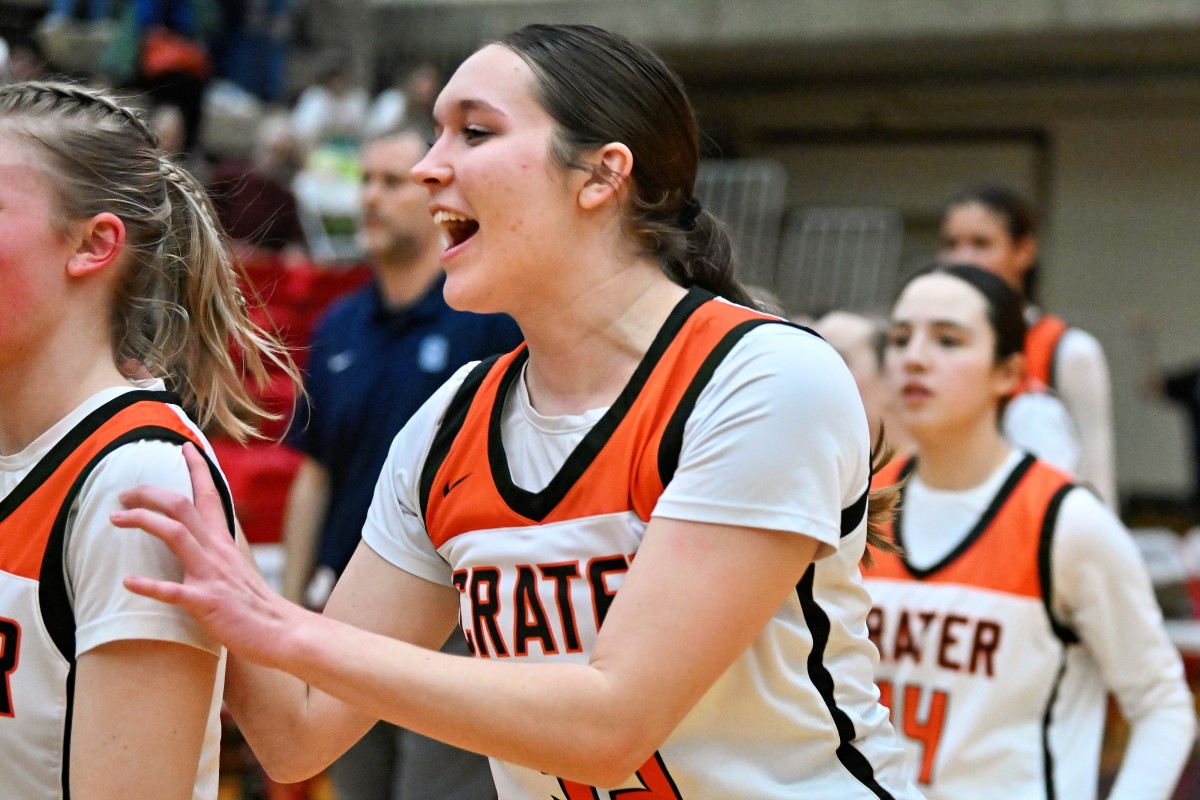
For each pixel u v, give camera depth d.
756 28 17.44
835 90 20.72
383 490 2.81
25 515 2.26
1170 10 16.25
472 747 2.20
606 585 2.38
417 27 17.98
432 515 2.64
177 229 2.57
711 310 2.47
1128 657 4.04
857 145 21.12
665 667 2.21
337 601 2.80
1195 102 19.47
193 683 2.26
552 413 2.54
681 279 2.67
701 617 2.23
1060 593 4.05
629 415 2.41
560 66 2.43
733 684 2.42
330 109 14.10
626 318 2.48
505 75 2.43
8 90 2.44
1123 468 20.02
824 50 18.41
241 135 13.89
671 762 2.44
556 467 2.46
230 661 2.68
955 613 4.12
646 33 17.70
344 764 5.18
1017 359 4.39
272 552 7.03
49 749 2.23
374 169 5.36
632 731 2.21
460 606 2.63
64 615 2.23
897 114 20.80
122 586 2.20
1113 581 4.01
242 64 14.48
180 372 2.65
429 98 14.67
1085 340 6.10
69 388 2.37
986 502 4.20
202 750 2.43
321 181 12.86
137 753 2.20
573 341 2.50
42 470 2.29
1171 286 19.89
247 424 2.77
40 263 2.32
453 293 2.46
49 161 2.34
